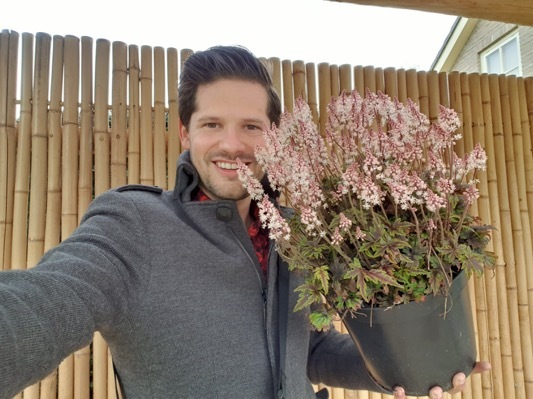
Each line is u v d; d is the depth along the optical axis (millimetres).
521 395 1951
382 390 780
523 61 3092
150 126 1619
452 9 1729
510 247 2018
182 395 615
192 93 759
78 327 483
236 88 738
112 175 1567
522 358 1989
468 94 2047
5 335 402
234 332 662
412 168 712
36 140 1509
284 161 671
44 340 435
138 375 622
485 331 1941
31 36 1542
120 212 661
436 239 669
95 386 1504
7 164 1496
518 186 2090
